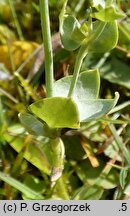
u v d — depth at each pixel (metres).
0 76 0.19
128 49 0.19
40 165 0.15
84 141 0.16
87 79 0.13
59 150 0.14
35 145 0.15
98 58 0.19
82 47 0.12
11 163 0.16
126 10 0.20
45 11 0.12
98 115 0.13
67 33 0.12
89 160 0.16
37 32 0.21
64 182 0.15
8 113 0.17
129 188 0.14
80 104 0.13
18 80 0.18
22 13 0.22
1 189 0.15
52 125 0.13
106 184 0.15
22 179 0.15
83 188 0.15
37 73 0.18
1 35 0.21
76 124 0.12
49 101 0.12
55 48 0.19
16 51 0.19
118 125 0.17
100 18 0.11
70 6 0.22
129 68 0.19
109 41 0.12
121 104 0.17
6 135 0.16
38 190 0.15
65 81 0.13
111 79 0.18
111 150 0.16
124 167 0.15
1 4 0.22
